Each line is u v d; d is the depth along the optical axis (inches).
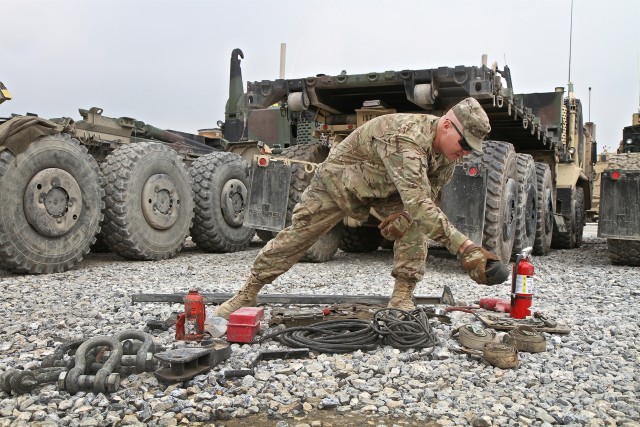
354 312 150.1
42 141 236.1
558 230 373.7
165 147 301.7
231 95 458.0
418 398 95.7
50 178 236.7
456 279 229.3
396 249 149.5
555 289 207.5
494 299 167.5
